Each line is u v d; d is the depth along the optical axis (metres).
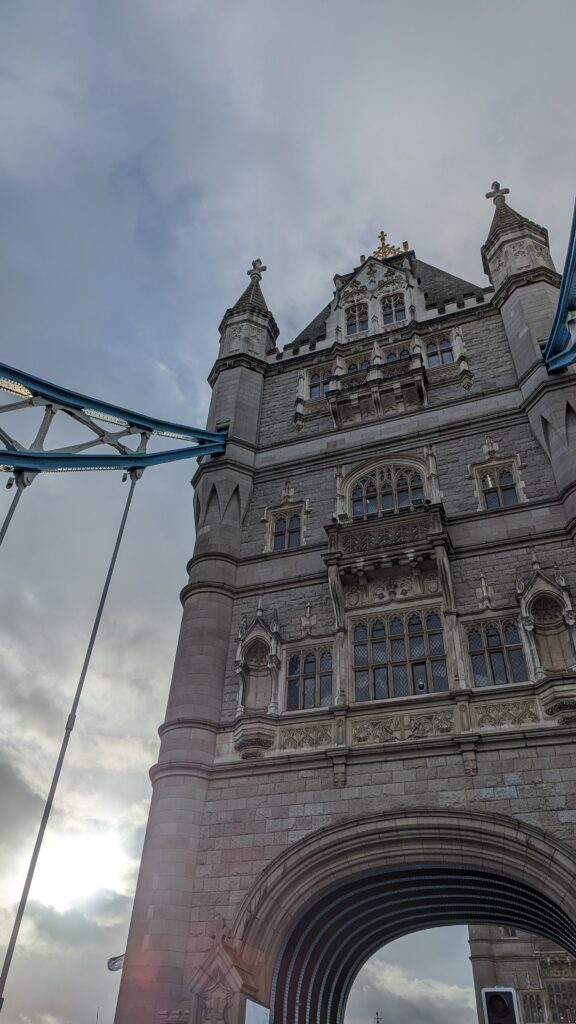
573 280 24.23
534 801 18.06
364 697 21.66
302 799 20.06
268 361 35.41
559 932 21.38
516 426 26.41
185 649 24.06
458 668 20.72
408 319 34.19
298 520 27.56
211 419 32.28
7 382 24.91
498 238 33.25
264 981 17.70
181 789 20.91
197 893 19.42
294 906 18.56
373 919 23.72
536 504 23.75
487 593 22.19
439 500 25.50
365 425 29.41
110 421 27.25
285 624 24.17
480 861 17.86
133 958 18.45
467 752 19.17
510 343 29.27
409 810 18.77
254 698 22.97
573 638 20.30
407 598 22.97
